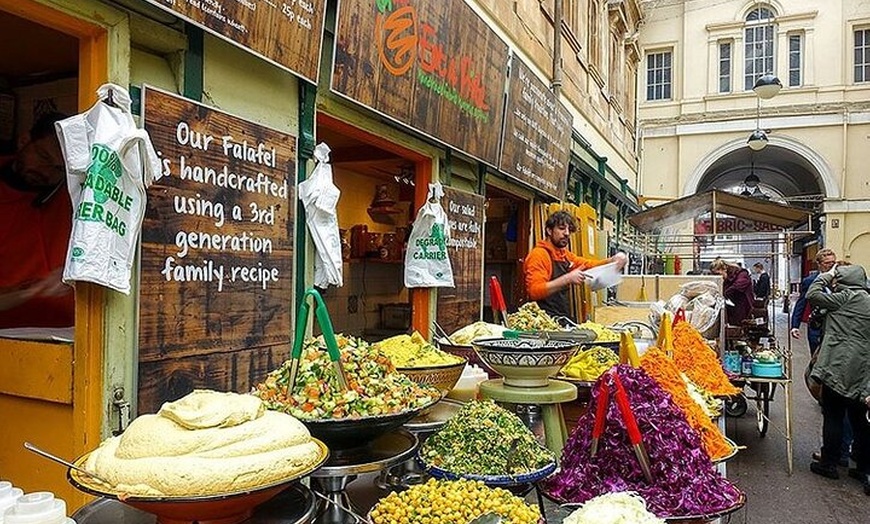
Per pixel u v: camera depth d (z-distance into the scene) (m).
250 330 2.66
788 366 5.79
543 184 7.04
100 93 2.02
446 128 4.48
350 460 1.81
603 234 9.14
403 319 6.38
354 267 6.20
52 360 2.17
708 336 5.29
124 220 2.05
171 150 2.29
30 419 2.27
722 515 1.84
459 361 2.60
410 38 3.83
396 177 6.39
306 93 3.12
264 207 2.75
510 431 1.99
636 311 6.49
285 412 1.79
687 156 19.33
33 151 3.21
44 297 2.98
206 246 2.44
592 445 1.96
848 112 17.89
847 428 5.75
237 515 1.40
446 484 1.73
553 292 4.27
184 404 1.44
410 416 1.87
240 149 2.61
